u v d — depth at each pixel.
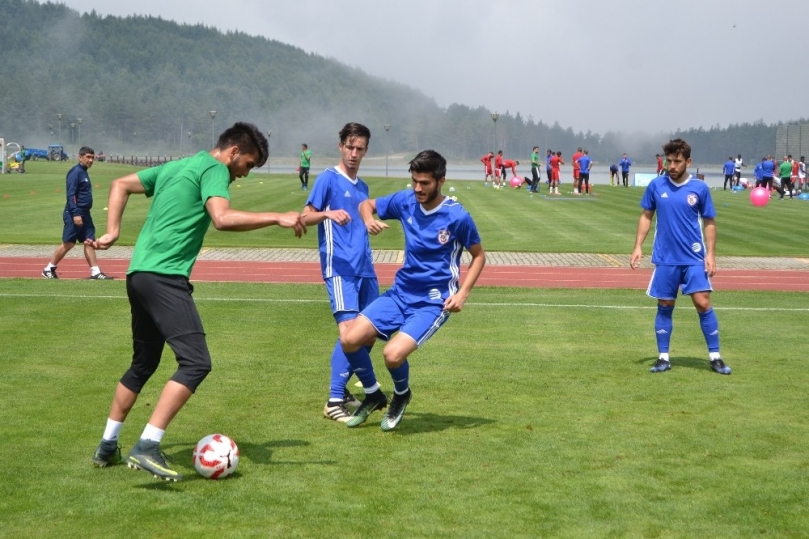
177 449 5.63
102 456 5.21
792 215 30.89
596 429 6.17
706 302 8.09
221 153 5.31
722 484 5.05
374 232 6.19
